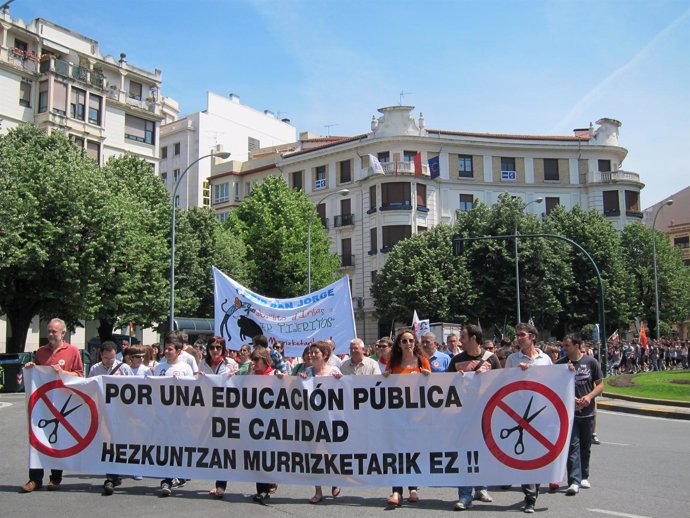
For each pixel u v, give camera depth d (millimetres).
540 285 43094
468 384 7484
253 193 47094
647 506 7176
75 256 28016
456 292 43188
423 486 7398
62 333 8406
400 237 51438
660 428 14625
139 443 8039
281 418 7770
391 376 7594
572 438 8000
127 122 48000
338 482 7543
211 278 40812
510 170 55312
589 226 46594
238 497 7816
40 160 29891
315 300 14539
